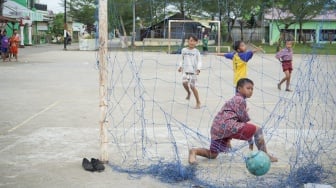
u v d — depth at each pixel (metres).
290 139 6.84
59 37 59.84
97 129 7.42
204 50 31.22
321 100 10.70
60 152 6.07
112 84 13.70
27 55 30.27
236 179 5.08
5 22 30.64
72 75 16.69
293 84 14.36
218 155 5.95
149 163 5.60
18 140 6.69
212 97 11.32
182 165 5.42
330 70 16.45
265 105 10.09
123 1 31.14
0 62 23.44
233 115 5.53
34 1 57.84
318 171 5.28
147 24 39.19
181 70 9.94
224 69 20.50
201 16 39.69
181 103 10.25
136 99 10.74
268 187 4.82
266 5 33.62
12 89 12.54
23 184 4.85
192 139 6.80
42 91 12.16
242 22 36.34
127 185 4.86
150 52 32.38
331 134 7.19
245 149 6.27
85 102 10.25
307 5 26.77
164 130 7.37
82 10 52.22
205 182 4.96
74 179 5.02
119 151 6.13
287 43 12.63
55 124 7.82
